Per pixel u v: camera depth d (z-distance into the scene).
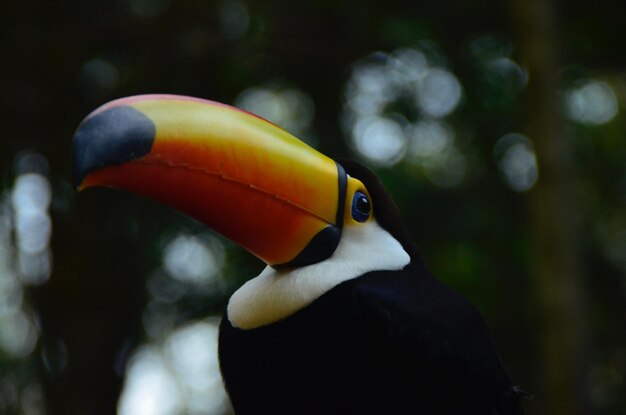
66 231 14.95
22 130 14.43
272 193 5.38
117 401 15.30
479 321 6.12
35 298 15.40
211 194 5.23
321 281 5.44
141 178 5.00
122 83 14.27
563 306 10.51
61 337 15.16
